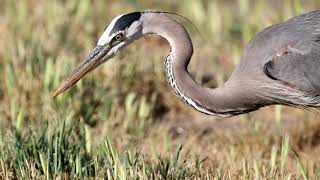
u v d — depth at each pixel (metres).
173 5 18.56
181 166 10.26
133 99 13.34
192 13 17.08
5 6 17.53
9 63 13.29
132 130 12.48
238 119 13.48
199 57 15.54
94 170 10.04
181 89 9.94
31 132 10.35
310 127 12.73
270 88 10.23
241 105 10.29
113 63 13.79
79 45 15.36
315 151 12.33
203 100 10.03
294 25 10.31
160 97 13.91
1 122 11.97
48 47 14.77
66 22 16.19
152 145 10.77
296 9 15.38
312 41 10.16
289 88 10.22
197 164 10.21
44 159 9.68
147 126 12.84
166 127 13.09
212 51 15.88
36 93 13.01
